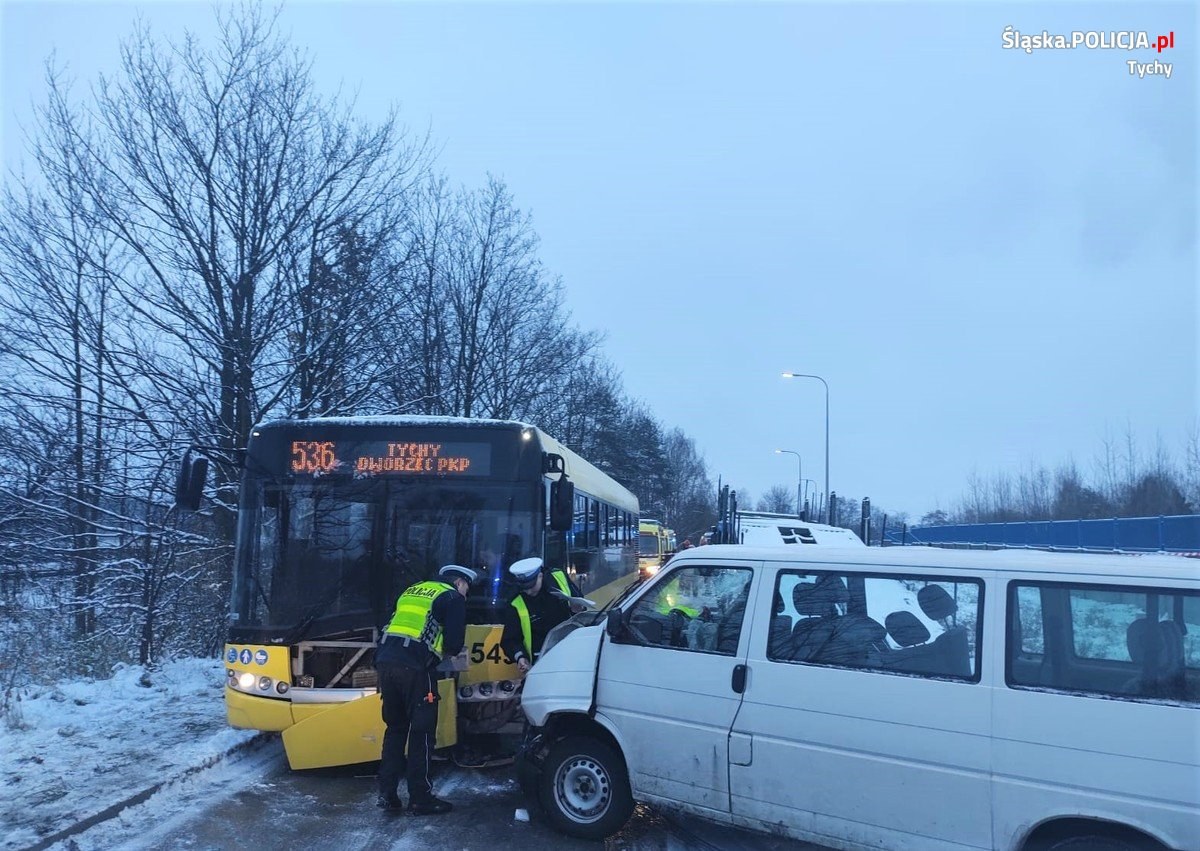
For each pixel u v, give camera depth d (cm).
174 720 823
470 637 708
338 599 725
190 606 1473
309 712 689
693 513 7750
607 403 4009
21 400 1419
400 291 1817
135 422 1456
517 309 2955
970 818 436
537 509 764
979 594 462
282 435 771
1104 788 406
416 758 609
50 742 734
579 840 568
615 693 561
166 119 1538
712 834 583
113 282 1476
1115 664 426
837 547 527
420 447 770
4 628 1309
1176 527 1791
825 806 478
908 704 460
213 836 559
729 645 530
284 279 1605
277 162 1616
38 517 1427
